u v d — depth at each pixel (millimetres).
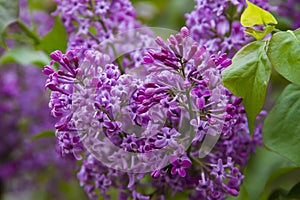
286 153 458
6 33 632
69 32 541
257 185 631
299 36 437
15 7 603
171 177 463
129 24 539
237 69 438
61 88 433
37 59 641
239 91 437
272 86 609
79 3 524
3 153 803
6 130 792
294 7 583
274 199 527
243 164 495
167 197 509
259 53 443
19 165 805
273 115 468
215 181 456
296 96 468
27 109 786
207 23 501
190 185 469
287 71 431
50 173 826
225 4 494
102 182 488
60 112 431
